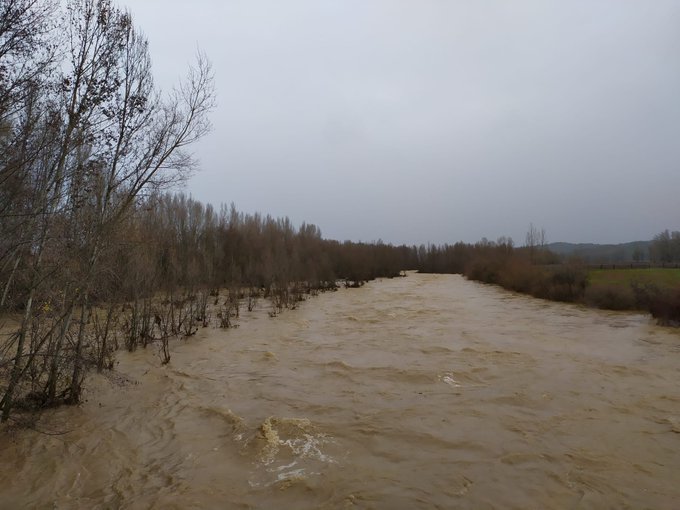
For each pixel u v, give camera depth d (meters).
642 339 17.28
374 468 6.71
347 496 5.91
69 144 8.17
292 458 7.01
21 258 7.97
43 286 8.27
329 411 9.14
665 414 9.01
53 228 8.05
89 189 8.66
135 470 6.70
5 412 7.90
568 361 13.33
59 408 9.09
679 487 6.22
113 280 11.91
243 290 33.84
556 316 23.47
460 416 8.85
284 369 12.47
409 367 12.48
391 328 19.06
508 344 15.73
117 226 9.75
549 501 5.85
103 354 11.07
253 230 47.06
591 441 7.71
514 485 6.24
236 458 7.05
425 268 84.25
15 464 6.89
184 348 15.12
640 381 11.35
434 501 5.82
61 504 5.80
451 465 6.82
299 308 26.12
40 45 7.32
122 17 8.94
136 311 14.91
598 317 23.19
